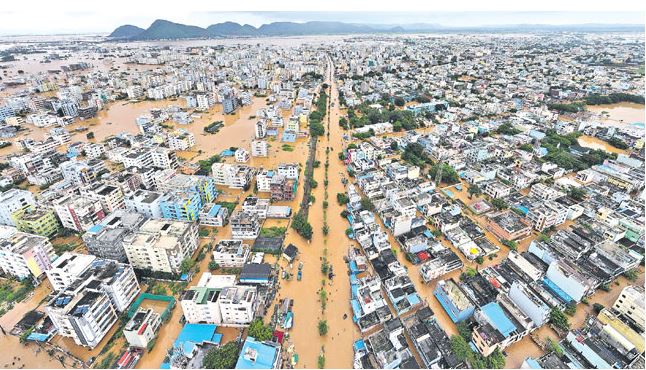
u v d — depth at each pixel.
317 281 144.50
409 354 108.38
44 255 146.12
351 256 154.00
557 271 135.88
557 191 198.88
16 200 173.75
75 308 112.44
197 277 146.62
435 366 106.50
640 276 147.00
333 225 180.38
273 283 142.00
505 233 166.12
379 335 115.50
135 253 143.25
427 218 182.75
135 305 132.25
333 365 111.56
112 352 114.94
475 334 114.44
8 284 143.50
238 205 199.12
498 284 137.50
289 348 115.38
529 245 163.38
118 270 129.88
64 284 130.00
